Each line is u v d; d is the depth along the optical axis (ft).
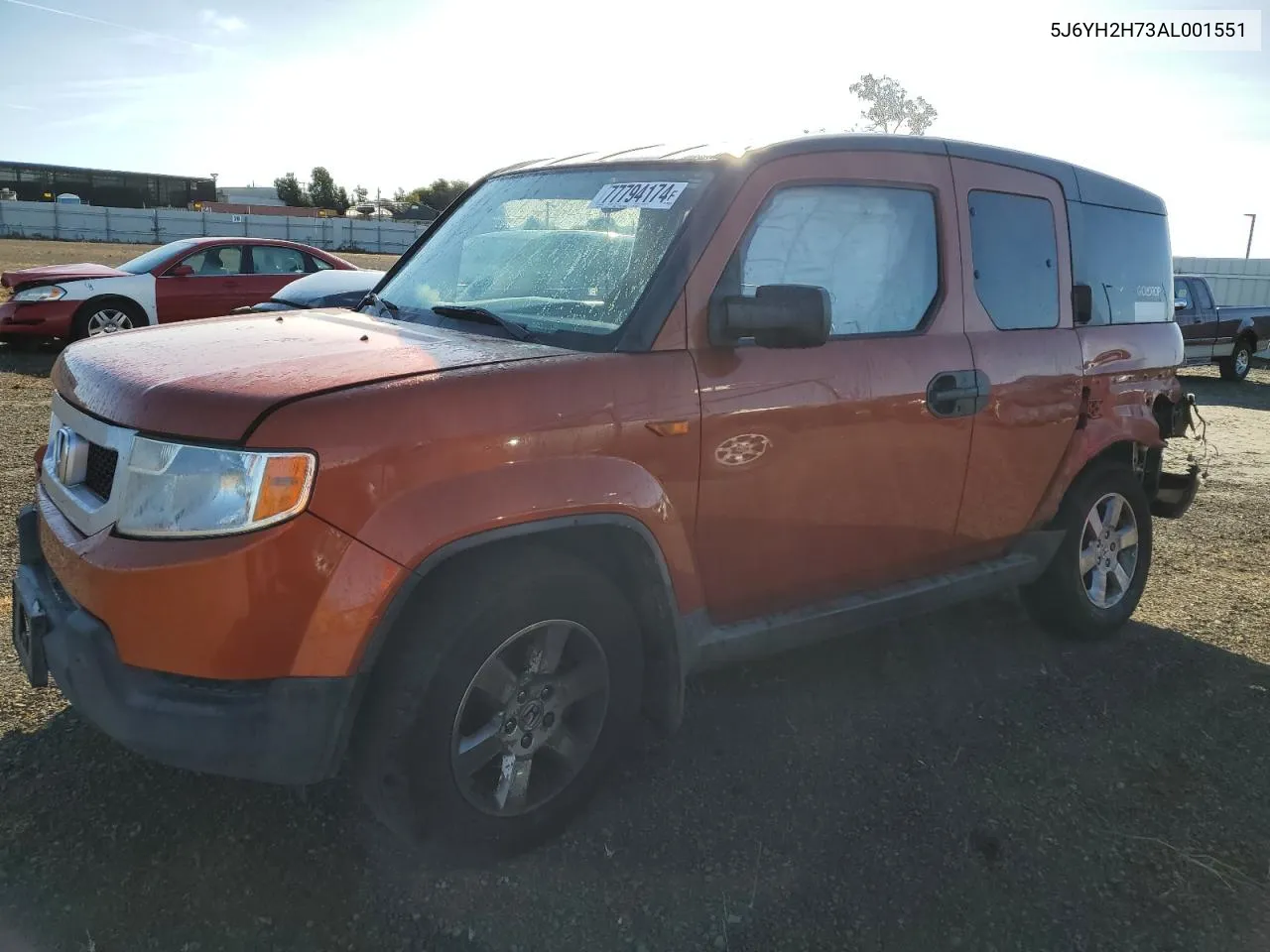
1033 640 14.40
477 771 8.44
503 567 8.31
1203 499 24.49
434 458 7.81
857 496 10.77
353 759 8.07
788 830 9.48
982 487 12.19
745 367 9.62
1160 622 15.46
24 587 8.84
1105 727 11.78
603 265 10.06
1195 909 8.62
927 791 10.22
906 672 13.06
